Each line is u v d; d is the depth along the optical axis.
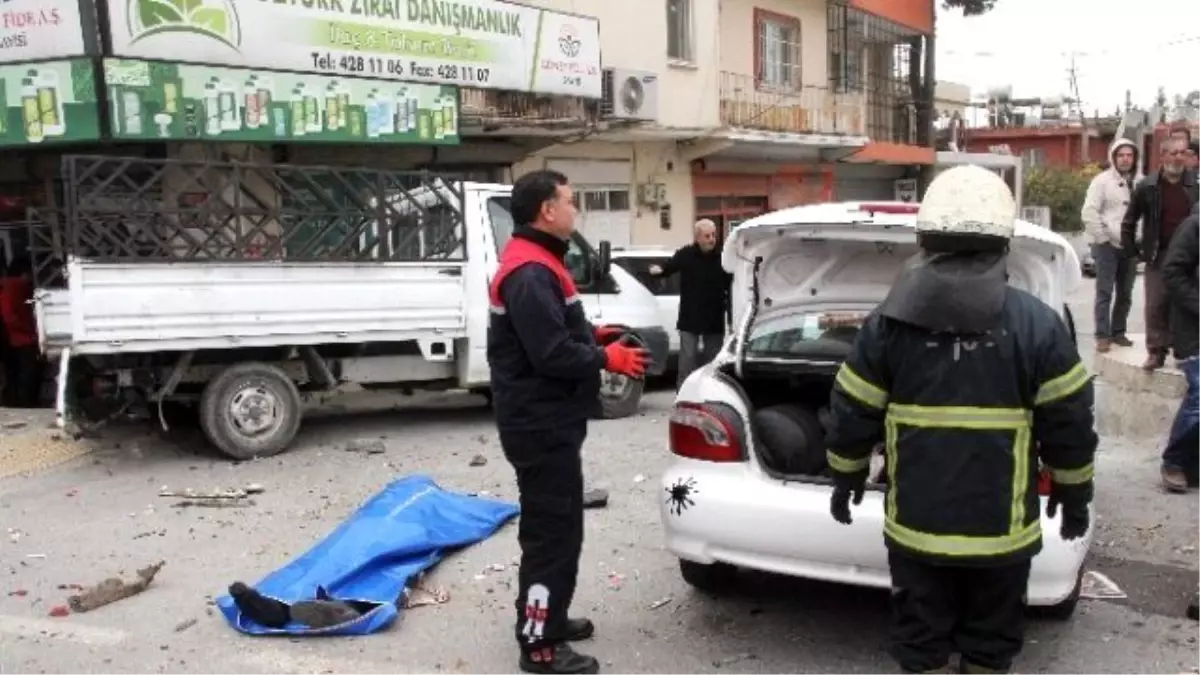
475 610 4.89
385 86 12.33
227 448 8.00
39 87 10.16
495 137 15.34
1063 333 3.17
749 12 21.28
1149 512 6.26
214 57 10.86
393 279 8.51
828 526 4.07
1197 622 4.63
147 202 7.50
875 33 26.52
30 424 9.21
